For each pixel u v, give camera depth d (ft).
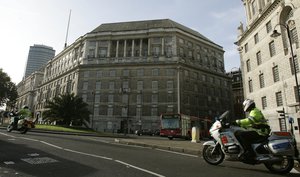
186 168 20.81
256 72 105.60
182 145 40.19
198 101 191.31
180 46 197.57
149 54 196.13
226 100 217.36
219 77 216.95
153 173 18.26
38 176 16.57
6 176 16.29
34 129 77.00
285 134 20.25
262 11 97.96
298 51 79.92
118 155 27.27
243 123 21.79
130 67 191.72
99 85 194.90
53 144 34.71
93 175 17.19
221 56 232.53
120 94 187.11
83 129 114.32
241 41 120.37
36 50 532.73
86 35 214.69
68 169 18.94
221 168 21.33
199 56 211.00
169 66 184.24
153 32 199.21
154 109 177.37
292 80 82.02
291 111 81.66
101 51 209.05
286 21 87.30
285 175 19.04
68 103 126.52
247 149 20.81
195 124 117.80
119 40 209.97
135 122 177.58
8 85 242.17
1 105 249.55
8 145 31.42
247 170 20.71
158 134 159.43
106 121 184.14
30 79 359.25
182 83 181.16
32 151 27.14
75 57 230.27
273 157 19.33
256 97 105.19
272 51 94.73
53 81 261.03
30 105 327.88
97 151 29.99
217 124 23.09
